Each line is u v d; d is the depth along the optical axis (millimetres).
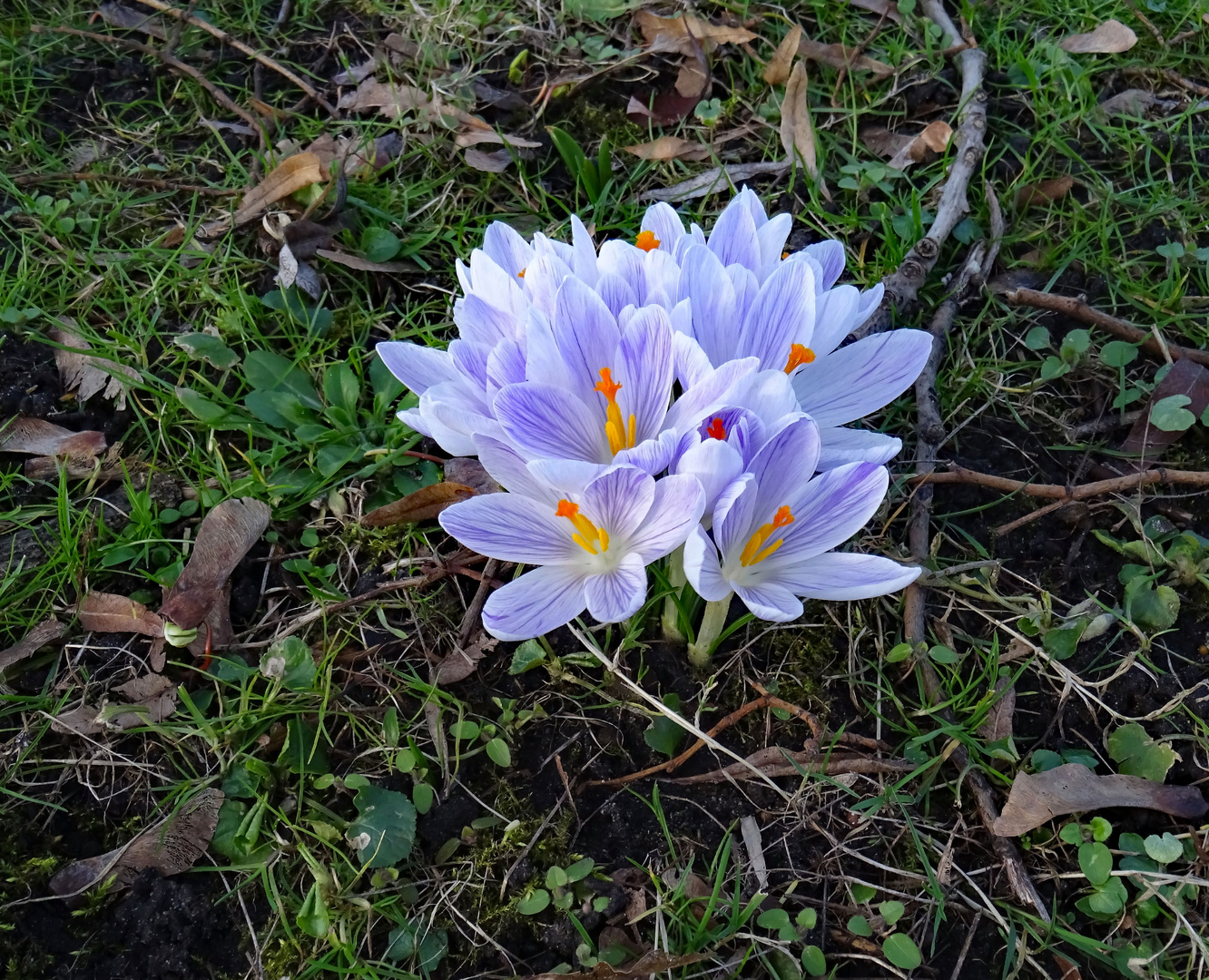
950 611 344
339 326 418
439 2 539
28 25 527
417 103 492
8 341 401
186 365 395
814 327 301
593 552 274
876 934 282
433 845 298
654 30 521
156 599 343
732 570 278
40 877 286
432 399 280
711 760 312
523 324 290
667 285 288
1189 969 273
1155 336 406
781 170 479
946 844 298
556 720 319
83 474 371
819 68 518
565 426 278
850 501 274
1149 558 348
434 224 458
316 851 293
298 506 362
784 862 295
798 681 326
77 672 324
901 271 418
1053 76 502
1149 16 540
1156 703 324
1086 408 401
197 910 282
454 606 343
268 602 348
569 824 300
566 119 505
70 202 454
